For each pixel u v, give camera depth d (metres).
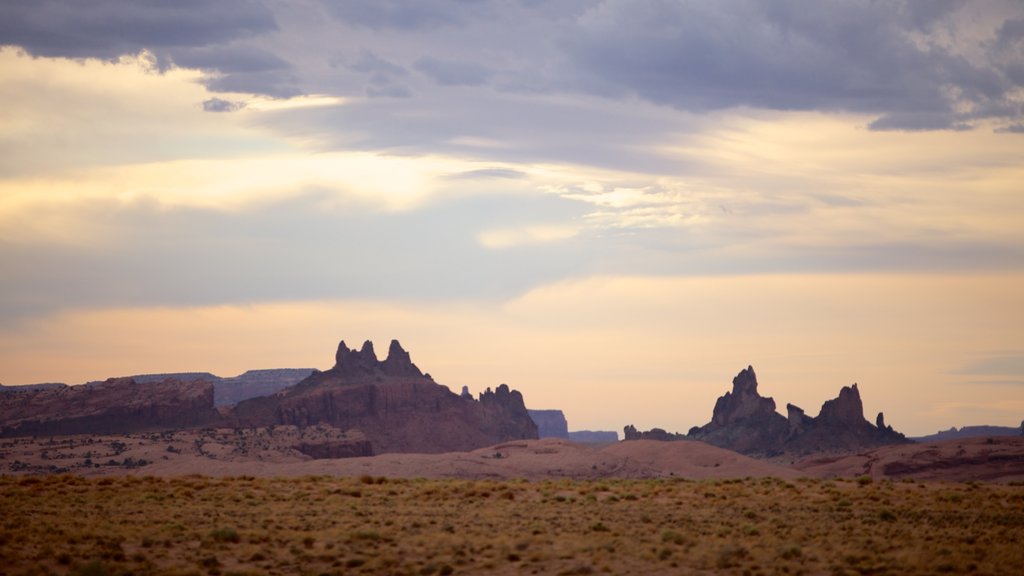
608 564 49.69
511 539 54.50
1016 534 56.22
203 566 49.44
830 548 52.72
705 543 53.59
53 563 49.12
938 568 48.59
